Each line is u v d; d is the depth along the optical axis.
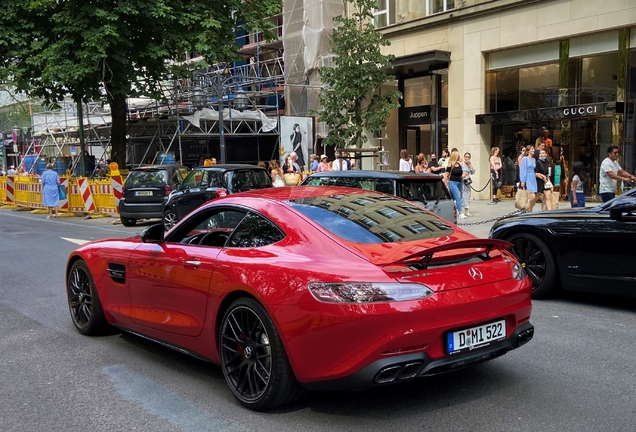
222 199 4.60
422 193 8.73
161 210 15.38
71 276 5.86
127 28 18.20
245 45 30.59
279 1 21.52
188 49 18.47
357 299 3.27
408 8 21.14
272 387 3.62
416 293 3.34
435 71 21.28
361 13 15.52
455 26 19.70
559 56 17.33
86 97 19.05
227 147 27.36
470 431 3.43
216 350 4.11
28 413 3.86
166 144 26.61
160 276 4.58
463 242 3.64
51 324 6.12
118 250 5.17
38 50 17.98
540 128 18.06
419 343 3.32
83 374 4.61
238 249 4.08
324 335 3.35
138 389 4.25
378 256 3.53
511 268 3.95
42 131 33.12
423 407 3.79
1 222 17.50
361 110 15.61
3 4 17.83
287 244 3.83
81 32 17.12
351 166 19.38
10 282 8.34
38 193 21.52
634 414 3.65
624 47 15.79
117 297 5.18
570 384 4.18
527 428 3.46
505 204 17.64
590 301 6.73
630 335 5.37
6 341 5.53
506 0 18.03
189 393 4.15
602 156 16.62
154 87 20.45
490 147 19.47
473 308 3.52
